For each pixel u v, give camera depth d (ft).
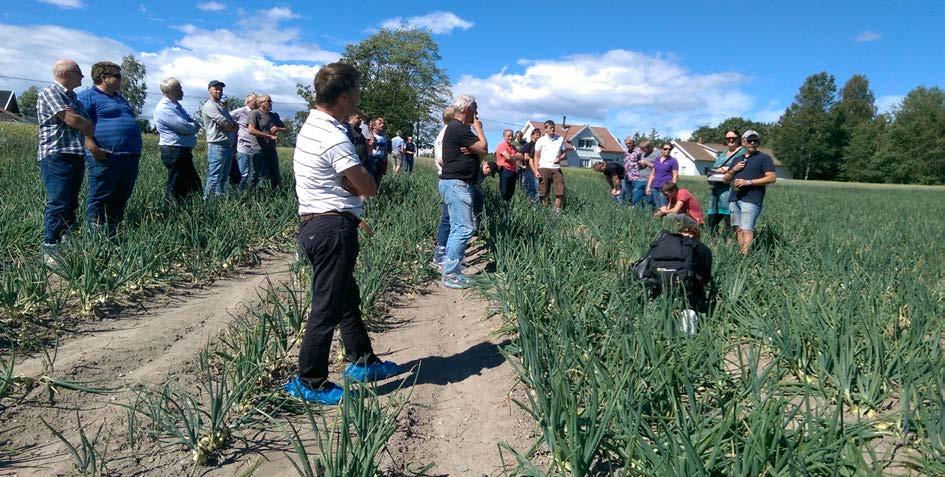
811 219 33.40
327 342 10.59
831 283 15.80
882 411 9.94
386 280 17.31
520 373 11.04
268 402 10.54
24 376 10.77
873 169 273.13
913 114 263.70
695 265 14.69
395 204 28.53
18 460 8.88
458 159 18.31
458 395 11.63
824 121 283.79
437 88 179.42
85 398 10.63
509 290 15.12
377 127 32.50
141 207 22.03
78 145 17.26
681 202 25.45
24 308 13.41
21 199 21.21
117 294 15.30
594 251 19.26
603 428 8.21
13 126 78.48
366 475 7.84
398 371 12.42
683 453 8.10
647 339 10.66
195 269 17.44
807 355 11.57
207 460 9.04
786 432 8.45
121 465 8.84
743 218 22.53
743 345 13.21
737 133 22.95
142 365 12.07
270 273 19.34
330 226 10.30
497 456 9.57
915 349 10.83
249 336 11.46
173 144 23.13
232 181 29.86
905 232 28.09
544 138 33.68
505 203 28.04
